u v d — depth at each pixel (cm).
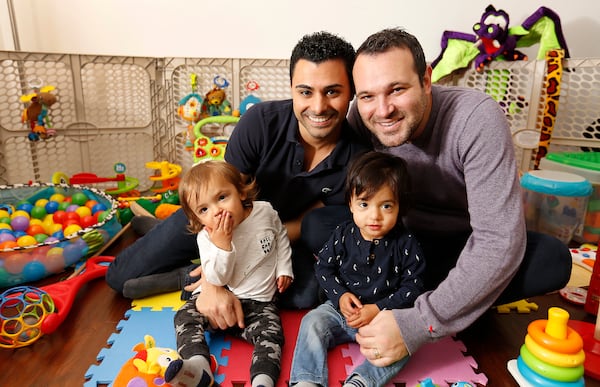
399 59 96
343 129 125
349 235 110
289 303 122
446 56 195
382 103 98
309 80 107
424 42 206
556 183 161
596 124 182
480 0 201
